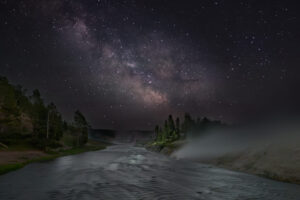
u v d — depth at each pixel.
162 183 24.44
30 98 102.56
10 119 81.81
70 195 18.77
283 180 25.94
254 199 18.36
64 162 46.38
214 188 22.23
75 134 123.88
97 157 62.81
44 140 73.06
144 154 84.94
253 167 33.47
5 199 17.50
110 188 21.62
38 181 24.72
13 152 56.44
